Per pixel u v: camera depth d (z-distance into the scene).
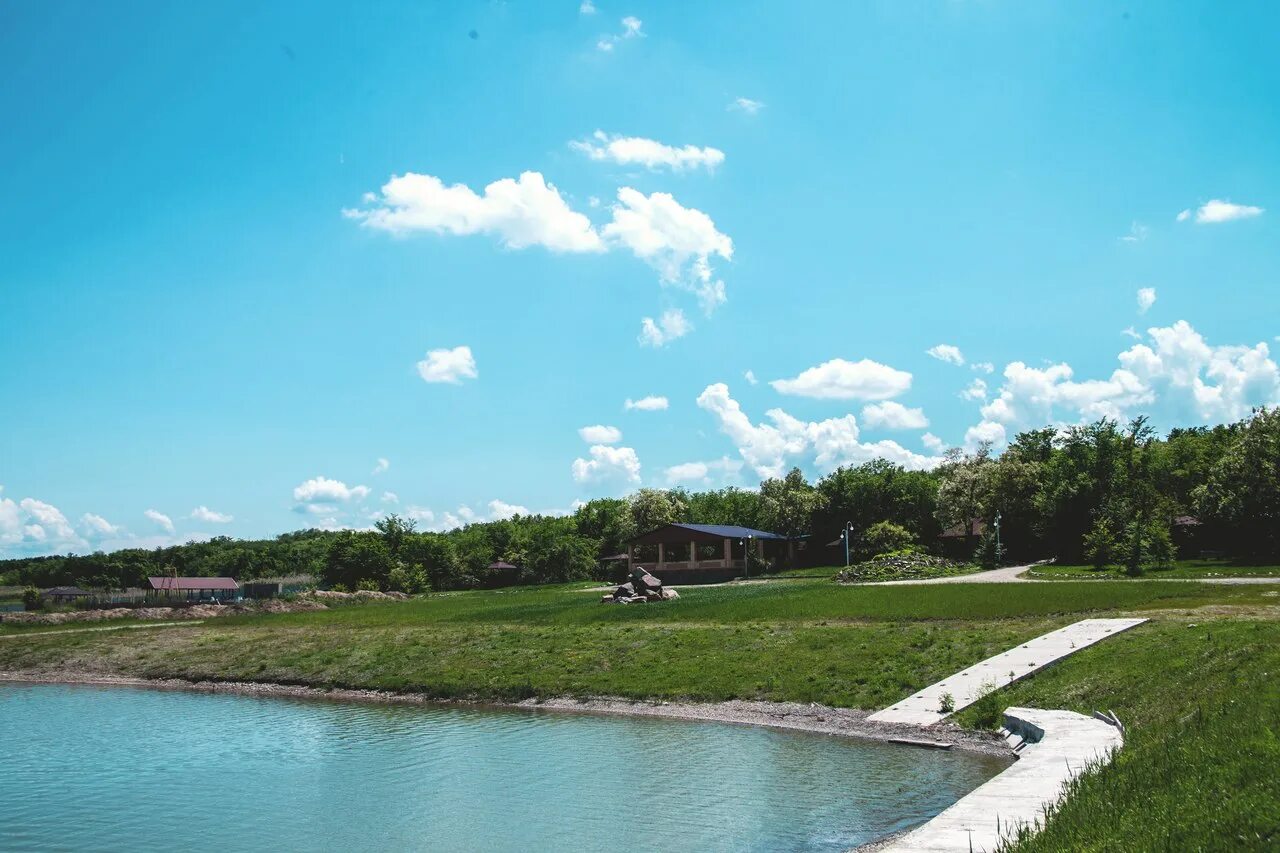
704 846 17.94
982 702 27.34
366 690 41.16
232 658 48.97
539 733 30.33
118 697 42.28
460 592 103.31
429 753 27.73
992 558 84.25
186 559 159.12
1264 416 68.69
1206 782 13.08
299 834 19.95
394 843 19.11
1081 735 21.73
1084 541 72.12
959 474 94.50
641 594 59.78
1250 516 67.75
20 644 56.97
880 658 34.56
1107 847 11.57
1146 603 38.94
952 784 21.44
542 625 49.50
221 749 29.38
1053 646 31.80
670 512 127.50
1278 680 18.62
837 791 21.42
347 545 106.25
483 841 18.98
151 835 20.22
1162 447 99.31
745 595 60.56
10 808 22.56
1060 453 91.75
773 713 31.30
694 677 35.94
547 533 121.12
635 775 23.92
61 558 162.38
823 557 112.88
